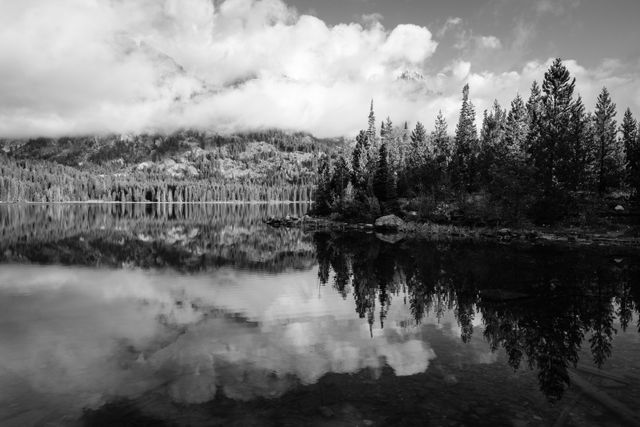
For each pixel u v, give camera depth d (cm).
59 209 14275
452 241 4809
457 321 1683
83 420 906
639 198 5797
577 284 2352
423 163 8650
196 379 1121
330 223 7925
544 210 5619
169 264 3294
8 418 919
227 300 2088
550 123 6103
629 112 8225
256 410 934
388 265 3148
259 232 6500
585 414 900
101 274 2839
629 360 1233
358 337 1488
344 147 11531
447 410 923
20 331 1569
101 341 1455
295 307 1933
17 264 3222
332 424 866
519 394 1005
